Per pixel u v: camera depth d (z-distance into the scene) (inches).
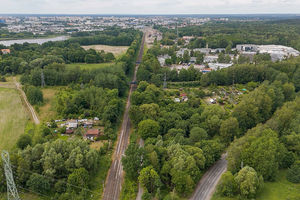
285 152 5236.2
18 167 4569.4
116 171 5285.4
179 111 7165.4
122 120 7741.1
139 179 4468.5
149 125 6156.5
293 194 4441.4
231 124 6279.5
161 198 4362.7
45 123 7219.5
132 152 4938.5
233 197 4387.3
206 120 6673.2
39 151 4938.5
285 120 6314.0
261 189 4471.0
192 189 4439.0
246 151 4970.5
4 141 6200.8
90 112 7755.9
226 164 5506.9
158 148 5118.1
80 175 4530.0
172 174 4544.8
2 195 4362.7
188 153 4950.8
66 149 5017.2
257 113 7204.7
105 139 6515.8
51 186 4608.8
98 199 4475.9
